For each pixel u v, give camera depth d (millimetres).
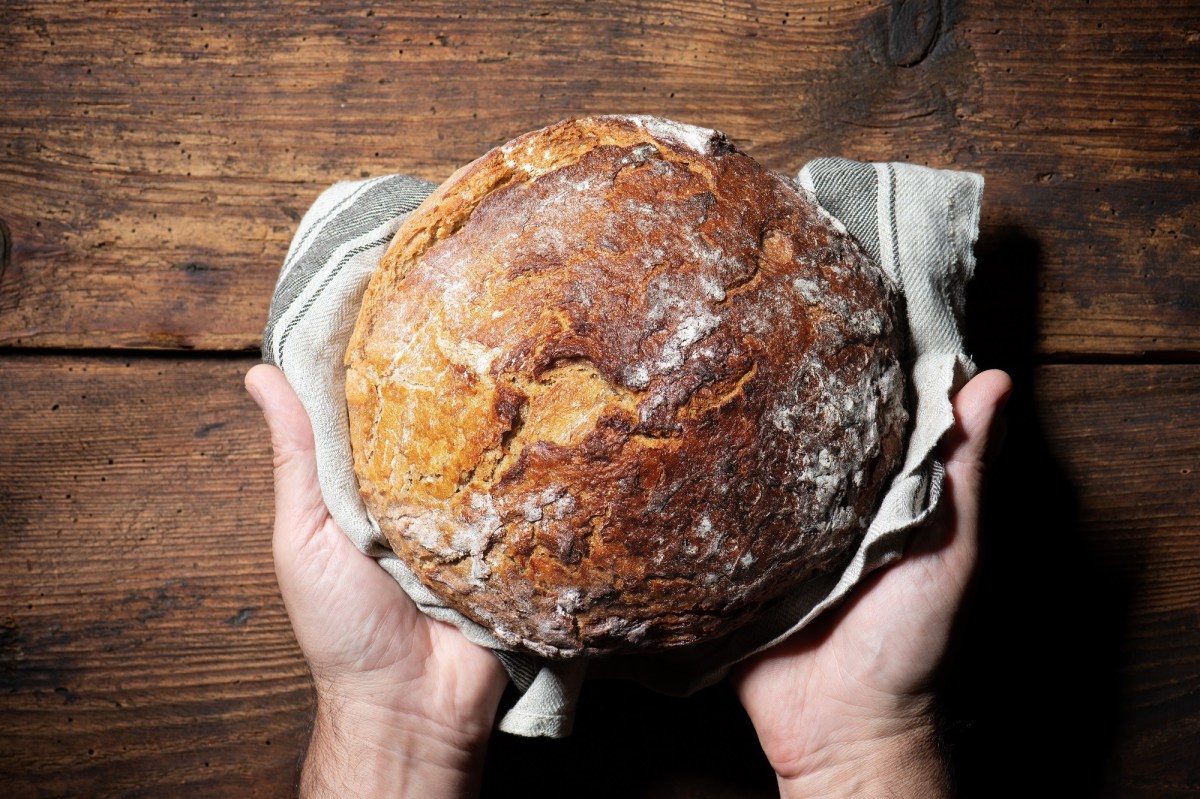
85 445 526
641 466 366
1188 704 526
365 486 407
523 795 521
